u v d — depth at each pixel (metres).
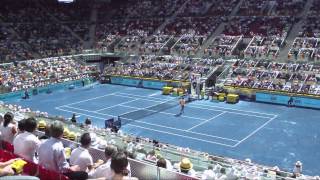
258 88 46.12
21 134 8.91
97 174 7.57
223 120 37.66
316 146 30.06
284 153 28.67
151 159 12.67
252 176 13.41
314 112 40.75
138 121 37.41
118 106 43.75
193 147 30.09
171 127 35.38
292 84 45.66
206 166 14.20
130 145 15.66
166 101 46.12
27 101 47.09
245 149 29.53
